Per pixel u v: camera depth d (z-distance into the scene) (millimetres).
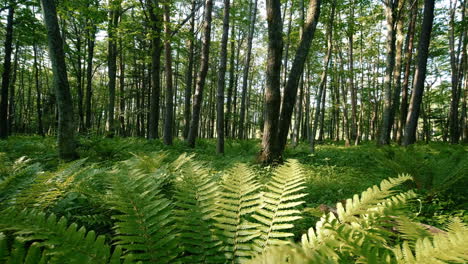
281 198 1780
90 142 7789
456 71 17719
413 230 1651
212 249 1480
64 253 1154
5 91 13219
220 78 9805
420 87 9758
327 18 11953
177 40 11078
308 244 1439
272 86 6785
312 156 9422
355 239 1287
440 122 28688
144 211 1546
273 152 6848
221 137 9734
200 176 2100
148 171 3898
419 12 17109
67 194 2496
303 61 7168
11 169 4000
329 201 4125
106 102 29922
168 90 11531
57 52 5730
